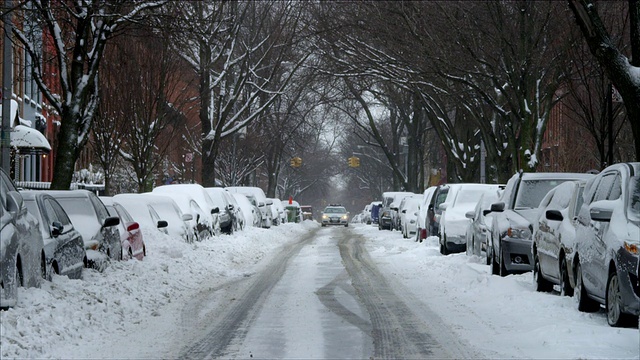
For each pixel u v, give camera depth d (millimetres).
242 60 79812
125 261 29766
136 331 19797
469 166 73562
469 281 30469
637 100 28656
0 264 17062
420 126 107062
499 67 58719
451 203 45469
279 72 95875
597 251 20016
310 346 17641
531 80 55562
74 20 50031
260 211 83000
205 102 78625
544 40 55406
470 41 55906
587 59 45125
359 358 16281
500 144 64125
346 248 56531
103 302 22219
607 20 43500
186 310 23703
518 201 33031
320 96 102188
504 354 16578
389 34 58125
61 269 23016
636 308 18047
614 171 21250
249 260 44906
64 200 28062
